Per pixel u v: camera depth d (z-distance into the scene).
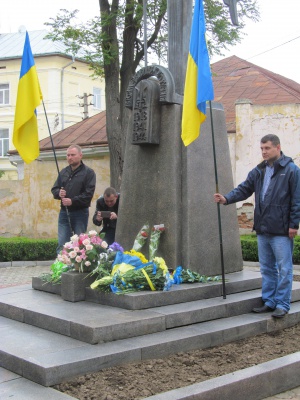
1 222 17.78
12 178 33.28
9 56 32.12
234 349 5.09
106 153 16.84
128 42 15.05
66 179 7.46
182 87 6.72
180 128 6.54
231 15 7.58
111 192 7.71
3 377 4.36
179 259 6.41
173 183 6.46
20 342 4.81
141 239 6.56
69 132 19.38
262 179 5.80
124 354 4.53
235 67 21.38
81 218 7.46
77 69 32.50
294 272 10.72
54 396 3.97
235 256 7.02
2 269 12.45
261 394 4.40
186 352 4.92
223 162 6.97
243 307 5.85
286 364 4.61
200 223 6.55
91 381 4.24
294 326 5.92
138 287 5.64
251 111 15.71
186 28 6.80
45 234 17.47
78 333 4.84
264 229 5.72
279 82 20.03
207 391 4.02
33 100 6.50
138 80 6.80
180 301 5.68
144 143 6.56
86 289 5.79
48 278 6.38
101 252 6.00
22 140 6.56
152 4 14.33
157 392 4.11
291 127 15.27
